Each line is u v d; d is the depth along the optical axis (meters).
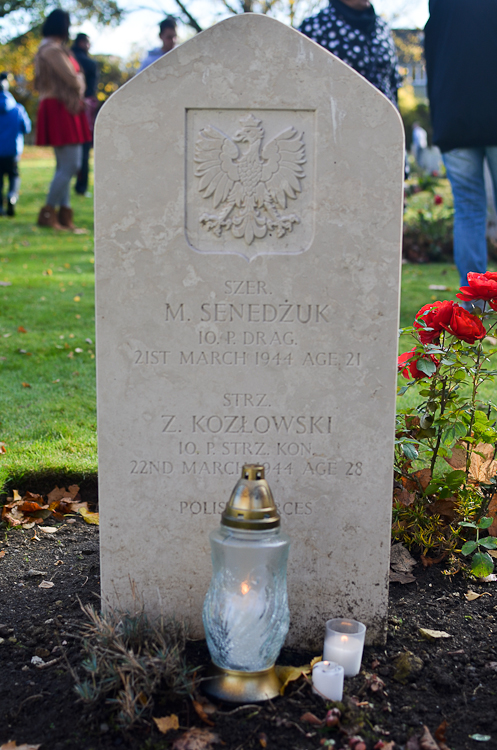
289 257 2.47
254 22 2.38
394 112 2.41
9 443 4.11
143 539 2.60
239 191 2.46
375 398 2.54
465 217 5.68
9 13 26.47
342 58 5.66
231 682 2.26
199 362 2.52
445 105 5.38
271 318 2.50
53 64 10.59
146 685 2.18
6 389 5.08
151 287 2.47
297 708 2.22
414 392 4.89
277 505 2.59
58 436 4.24
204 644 2.57
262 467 2.22
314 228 2.46
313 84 2.40
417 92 34.47
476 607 2.87
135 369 2.51
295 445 2.56
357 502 2.59
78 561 3.27
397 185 2.44
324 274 2.48
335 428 2.55
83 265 9.55
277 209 2.47
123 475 2.56
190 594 2.62
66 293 7.98
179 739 2.08
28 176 19.55
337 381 2.53
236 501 2.18
